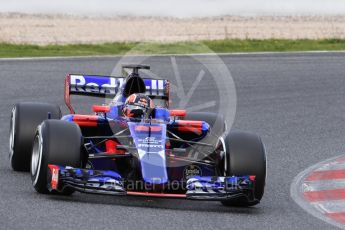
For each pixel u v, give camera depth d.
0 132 46.81
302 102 62.94
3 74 69.69
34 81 66.94
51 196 30.86
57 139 30.27
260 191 31.14
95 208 29.09
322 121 56.22
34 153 31.69
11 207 28.56
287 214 30.98
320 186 37.16
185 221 28.17
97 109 34.06
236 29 133.38
